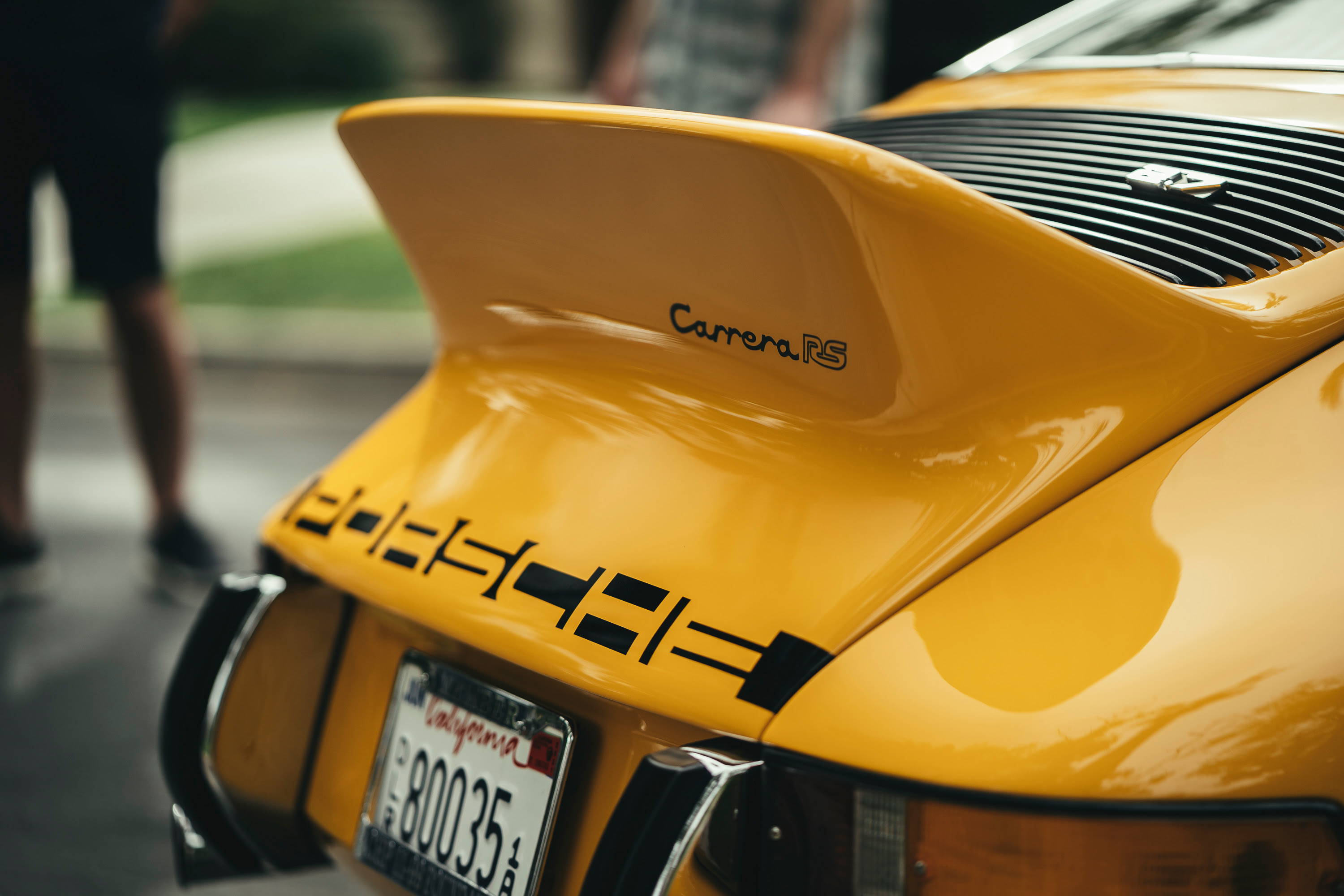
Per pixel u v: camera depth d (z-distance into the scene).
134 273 3.87
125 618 3.85
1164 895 1.69
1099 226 1.99
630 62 4.18
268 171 12.61
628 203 1.84
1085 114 2.21
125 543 4.56
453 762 1.96
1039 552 1.77
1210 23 2.35
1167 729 1.70
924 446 1.81
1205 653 1.71
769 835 1.75
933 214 1.74
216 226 10.54
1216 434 1.80
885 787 1.72
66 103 3.75
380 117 1.96
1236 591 1.74
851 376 1.82
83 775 2.92
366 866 2.03
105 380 7.18
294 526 2.13
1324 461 1.79
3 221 3.81
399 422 2.13
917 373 1.80
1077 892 1.69
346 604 2.10
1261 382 1.83
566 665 1.84
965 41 7.13
